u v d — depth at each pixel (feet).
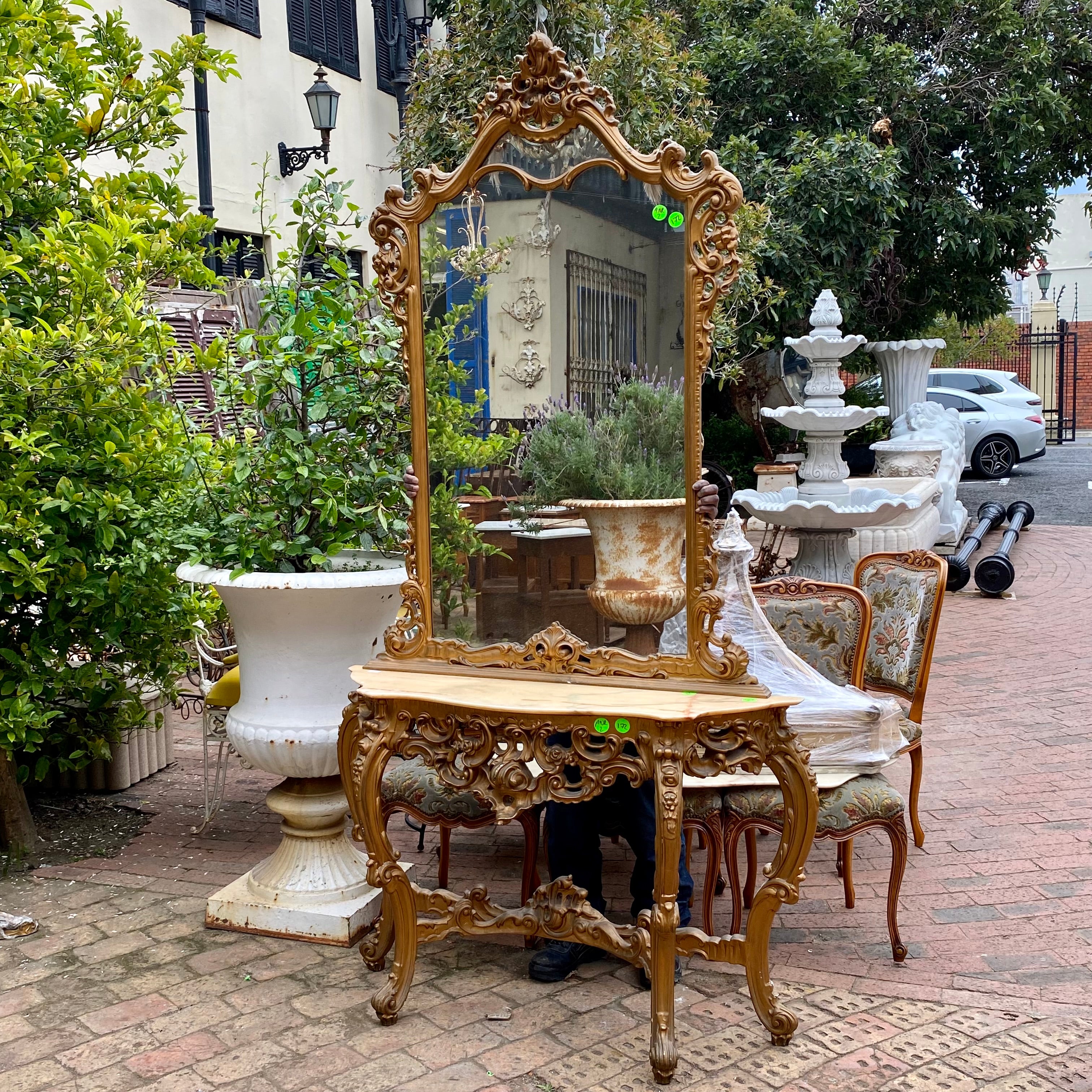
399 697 9.52
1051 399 94.38
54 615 13.33
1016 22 40.40
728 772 9.21
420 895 9.97
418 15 43.24
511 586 10.07
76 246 12.85
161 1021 9.83
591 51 23.80
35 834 13.85
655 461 9.53
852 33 41.68
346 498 11.94
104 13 27.66
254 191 34.50
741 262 9.14
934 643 13.85
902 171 37.40
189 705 20.59
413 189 10.19
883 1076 8.89
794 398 43.14
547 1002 10.17
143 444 13.14
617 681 9.60
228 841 14.20
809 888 12.75
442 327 10.18
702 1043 9.43
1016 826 14.43
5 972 10.74
